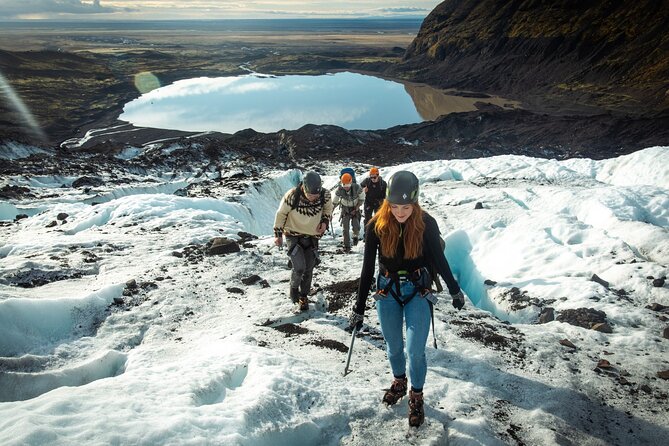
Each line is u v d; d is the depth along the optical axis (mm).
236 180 20750
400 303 3514
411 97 128875
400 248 3385
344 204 9266
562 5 136250
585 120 62594
